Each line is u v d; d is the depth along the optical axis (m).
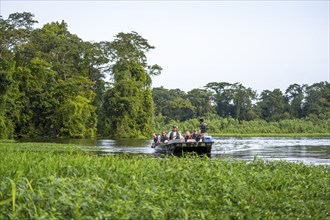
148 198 8.42
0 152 12.94
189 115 99.56
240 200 9.10
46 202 7.45
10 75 48.84
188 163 12.53
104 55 69.50
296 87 111.19
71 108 58.09
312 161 22.12
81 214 7.32
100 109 66.06
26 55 62.88
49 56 63.47
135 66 69.38
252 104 107.88
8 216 6.94
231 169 11.98
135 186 9.06
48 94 58.31
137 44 71.88
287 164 14.49
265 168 13.77
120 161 11.50
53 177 8.30
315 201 9.41
